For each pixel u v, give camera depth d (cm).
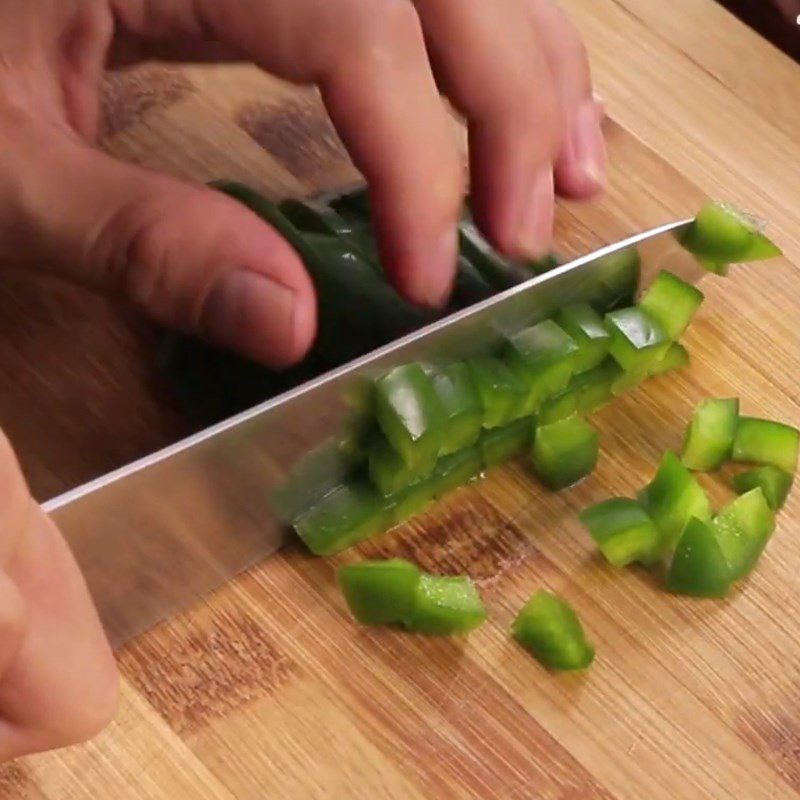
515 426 49
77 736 40
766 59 57
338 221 50
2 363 48
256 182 52
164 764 45
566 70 50
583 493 49
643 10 58
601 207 53
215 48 50
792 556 49
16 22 47
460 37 47
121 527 44
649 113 56
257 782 45
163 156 52
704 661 47
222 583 47
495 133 48
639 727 46
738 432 50
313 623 47
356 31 46
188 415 48
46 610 39
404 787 45
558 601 47
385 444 47
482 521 49
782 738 47
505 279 49
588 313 50
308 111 54
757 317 52
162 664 46
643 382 51
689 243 52
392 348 46
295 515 47
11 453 38
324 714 46
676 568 48
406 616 47
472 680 46
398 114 46
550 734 46
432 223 47
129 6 48
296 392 45
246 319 44
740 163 55
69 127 47
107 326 49
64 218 45
